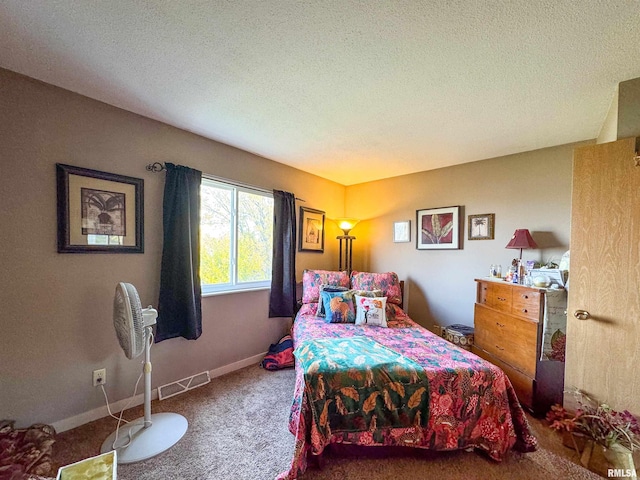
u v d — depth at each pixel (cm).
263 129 239
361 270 415
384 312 274
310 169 356
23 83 165
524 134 240
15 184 163
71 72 162
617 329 161
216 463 155
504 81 165
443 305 334
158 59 151
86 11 118
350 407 157
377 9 116
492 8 114
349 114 210
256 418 197
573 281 174
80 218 185
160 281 225
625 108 162
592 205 168
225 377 263
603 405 162
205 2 114
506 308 238
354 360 171
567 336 176
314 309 310
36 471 140
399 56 145
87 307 190
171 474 147
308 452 152
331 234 409
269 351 305
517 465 157
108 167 198
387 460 160
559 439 179
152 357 222
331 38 133
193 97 189
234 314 280
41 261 172
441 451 164
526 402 210
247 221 301
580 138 247
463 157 302
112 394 201
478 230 308
